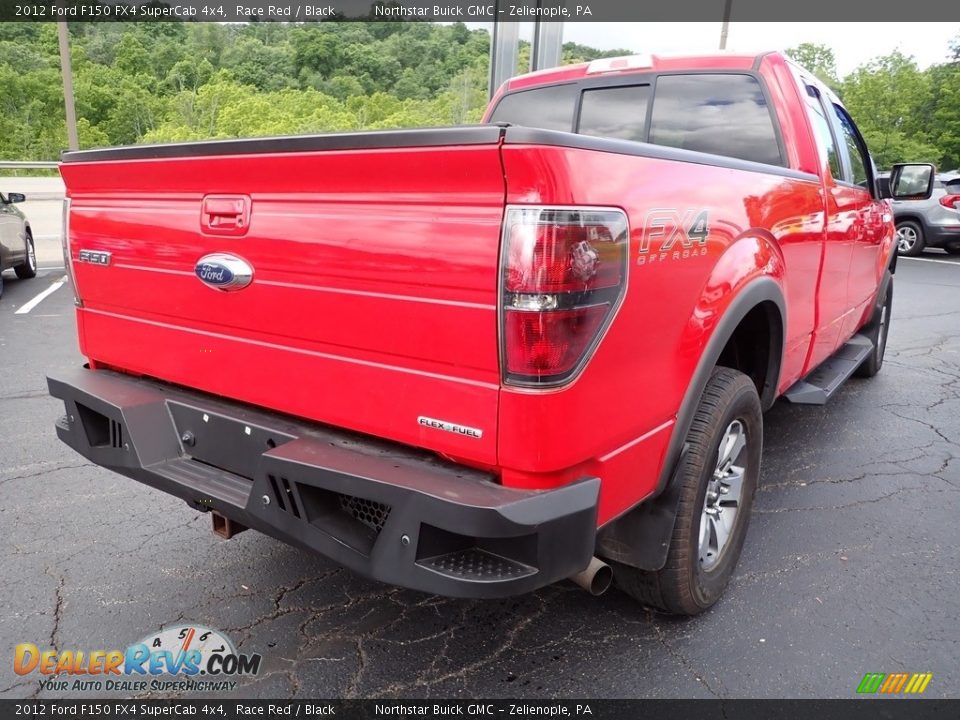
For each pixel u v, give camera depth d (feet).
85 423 8.95
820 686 7.77
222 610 9.07
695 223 7.23
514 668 8.04
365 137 6.06
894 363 22.17
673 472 7.66
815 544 10.83
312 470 6.49
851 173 14.39
